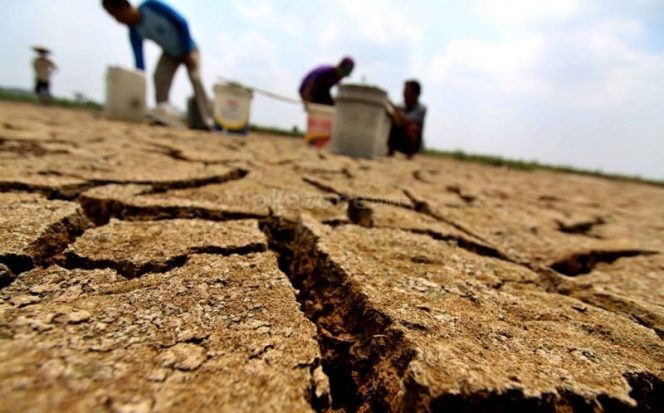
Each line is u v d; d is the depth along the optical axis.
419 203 2.33
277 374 0.63
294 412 0.56
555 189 5.27
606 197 5.12
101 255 1.01
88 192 1.54
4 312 0.70
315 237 1.34
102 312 0.75
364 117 4.86
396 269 1.17
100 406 0.50
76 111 9.95
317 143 6.10
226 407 0.55
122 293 0.84
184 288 0.89
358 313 0.95
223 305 0.83
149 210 1.46
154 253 1.05
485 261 1.40
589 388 0.67
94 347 0.63
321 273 1.18
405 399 0.64
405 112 7.34
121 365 0.59
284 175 2.73
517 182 5.55
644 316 1.08
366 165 4.17
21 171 1.74
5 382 0.51
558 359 0.76
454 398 0.61
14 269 0.88
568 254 1.68
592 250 1.74
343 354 0.90
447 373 0.65
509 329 0.88
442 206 2.40
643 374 0.75
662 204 5.11
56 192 1.52
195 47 6.54
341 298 1.03
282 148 5.12
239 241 1.18
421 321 0.84
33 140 2.77
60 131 3.71
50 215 1.12
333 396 0.85
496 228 2.06
